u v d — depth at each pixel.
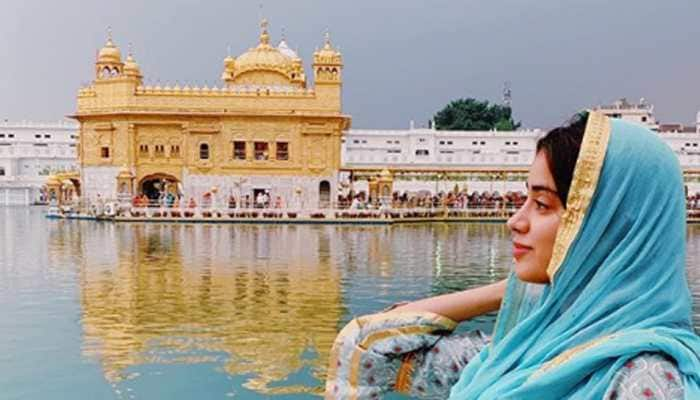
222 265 20.08
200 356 9.20
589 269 1.66
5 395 7.47
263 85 50.12
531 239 1.74
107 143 46.88
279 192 46.72
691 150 67.00
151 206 45.31
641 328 1.56
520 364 1.72
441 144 71.44
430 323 2.13
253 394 7.55
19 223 41.75
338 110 46.62
